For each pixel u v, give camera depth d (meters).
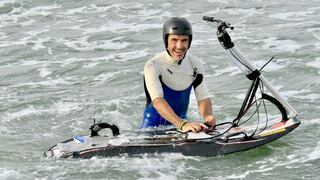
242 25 33.22
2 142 18.88
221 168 16.27
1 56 29.70
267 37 30.52
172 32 17.02
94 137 17.75
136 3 38.84
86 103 22.53
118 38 31.91
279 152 17.20
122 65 27.39
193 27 33.47
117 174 15.91
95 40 31.72
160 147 16.95
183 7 37.62
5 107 22.30
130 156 16.81
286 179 15.59
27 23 35.88
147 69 17.64
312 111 20.62
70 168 16.34
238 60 16.88
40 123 20.70
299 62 26.39
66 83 25.34
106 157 16.88
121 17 36.12
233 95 22.80
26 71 27.14
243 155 16.98
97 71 26.67
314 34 30.64
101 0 39.72
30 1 39.84
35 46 31.08
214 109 21.34
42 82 25.53
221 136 17.27
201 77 18.17
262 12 35.75
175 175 15.86
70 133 19.77
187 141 16.97
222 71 25.81
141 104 22.28
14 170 16.36
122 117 21.08
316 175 15.75
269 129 17.61
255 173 15.96
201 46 29.67
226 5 37.66
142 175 15.84
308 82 23.95
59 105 22.45
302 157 16.81
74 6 38.81
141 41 31.19
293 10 35.84
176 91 17.91
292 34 30.78
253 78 17.08
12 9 38.66
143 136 17.50
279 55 27.52
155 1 39.06
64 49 30.44
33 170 16.34
